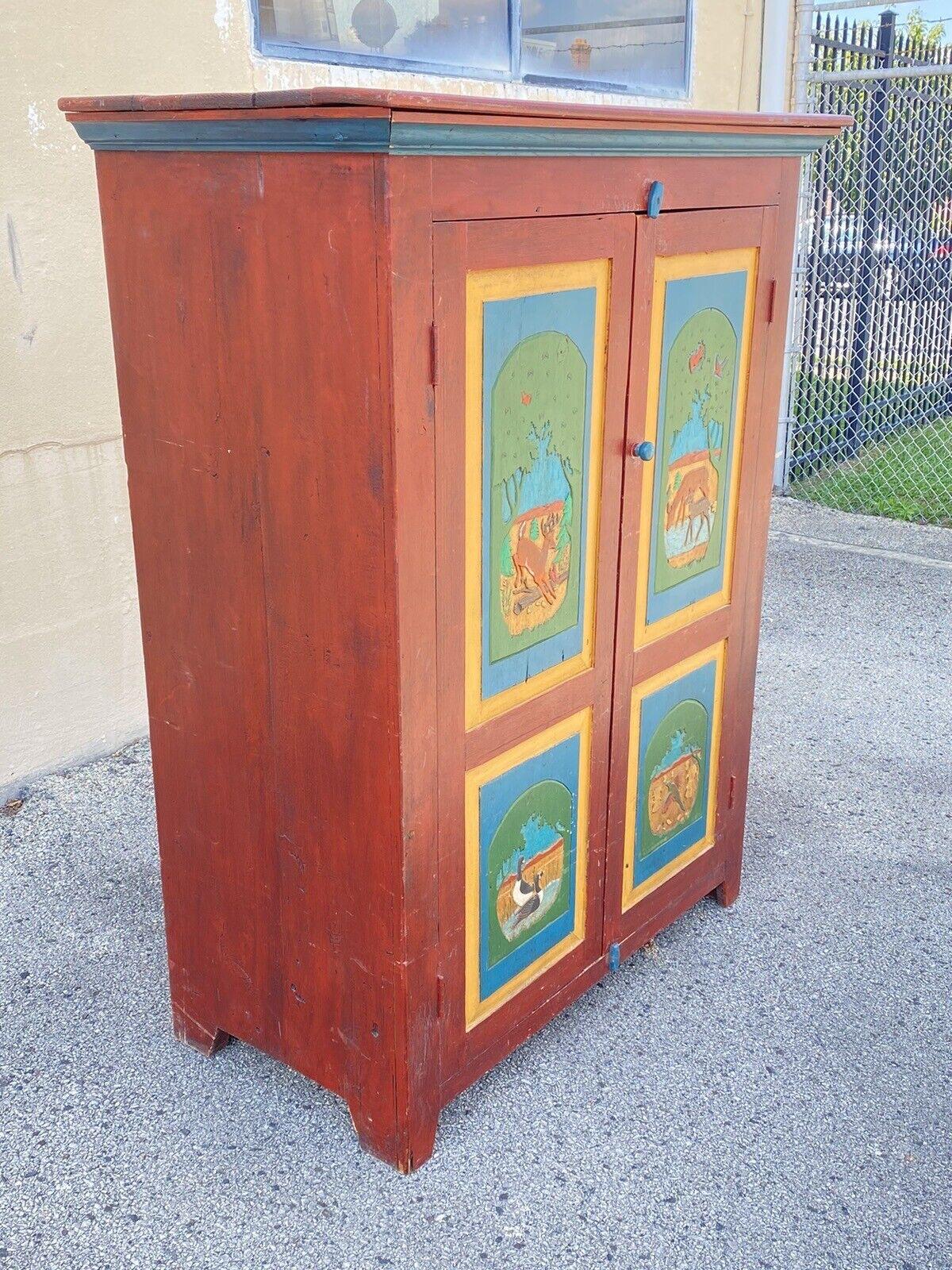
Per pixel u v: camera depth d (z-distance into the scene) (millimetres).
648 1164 2061
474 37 3926
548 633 2053
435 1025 2002
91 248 3055
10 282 2906
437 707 1829
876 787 3414
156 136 1725
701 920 2797
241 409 1797
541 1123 2156
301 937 2045
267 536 1839
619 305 1980
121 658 3445
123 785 3332
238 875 2119
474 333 1714
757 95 5656
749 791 3396
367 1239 1908
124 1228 1929
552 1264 1860
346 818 1888
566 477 1986
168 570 2027
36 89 2852
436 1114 2057
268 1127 2154
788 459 6445
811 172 6027
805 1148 2100
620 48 4609
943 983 2559
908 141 6805
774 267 2389
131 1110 2193
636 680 2314
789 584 5102
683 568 2381
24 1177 2031
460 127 1529
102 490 3246
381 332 1569
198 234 1754
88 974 2582
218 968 2234
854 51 6289
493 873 2072
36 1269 1850
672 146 1959
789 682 4125
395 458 1623
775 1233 1919
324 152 1540
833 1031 2408
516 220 1718
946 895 2893
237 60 3240
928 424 7535
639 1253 1882
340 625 1779
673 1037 2391
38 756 3305
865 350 6859
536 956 2248
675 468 2270
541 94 4238
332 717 1850
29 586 3146
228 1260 1869
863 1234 1917
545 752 2123
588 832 2297
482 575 1862
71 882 2902
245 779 2033
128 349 1945
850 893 2904
